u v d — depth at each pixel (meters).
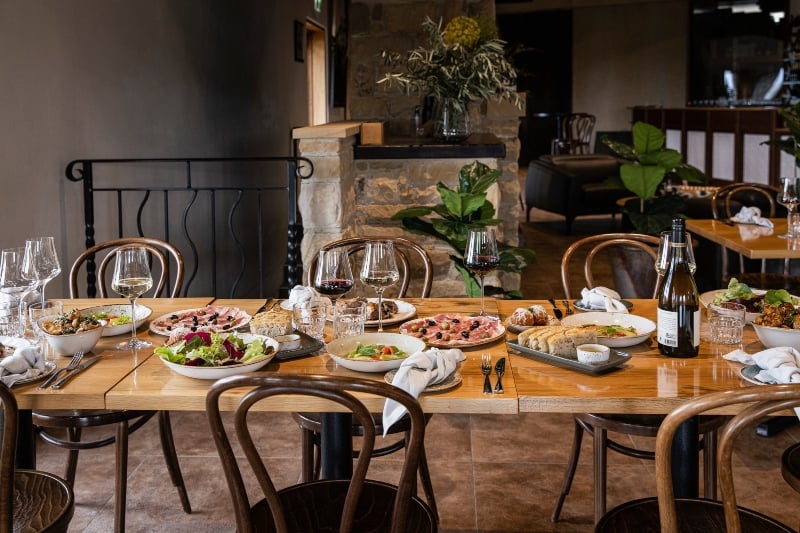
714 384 1.88
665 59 16.81
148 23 4.90
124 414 2.62
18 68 3.57
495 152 4.94
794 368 1.81
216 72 6.14
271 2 7.65
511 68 4.97
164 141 5.16
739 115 11.68
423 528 1.88
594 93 17.41
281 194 8.16
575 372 1.99
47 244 2.51
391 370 1.98
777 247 3.70
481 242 2.42
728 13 16.14
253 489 3.16
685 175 5.25
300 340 2.23
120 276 2.22
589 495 3.09
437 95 4.96
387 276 2.28
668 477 1.57
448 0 6.18
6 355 2.05
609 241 3.06
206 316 2.50
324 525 1.90
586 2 16.92
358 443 3.59
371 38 6.26
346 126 4.73
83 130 4.14
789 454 2.15
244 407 1.61
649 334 2.19
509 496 3.09
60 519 1.91
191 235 5.63
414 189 5.09
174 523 2.93
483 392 1.86
